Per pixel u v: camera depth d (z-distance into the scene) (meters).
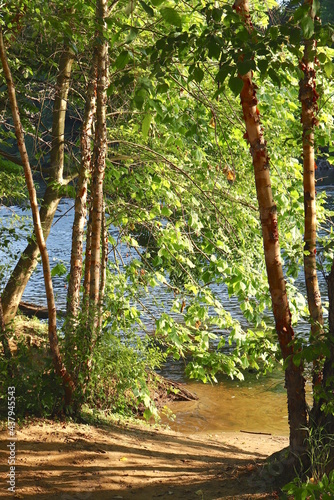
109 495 5.03
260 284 8.47
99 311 7.37
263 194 5.05
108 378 7.55
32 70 9.32
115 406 7.90
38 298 16.69
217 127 8.73
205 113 8.69
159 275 8.49
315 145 5.85
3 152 9.40
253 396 10.29
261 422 9.20
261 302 8.41
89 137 7.72
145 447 6.63
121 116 9.03
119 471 5.62
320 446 4.83
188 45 4.48
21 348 6.84
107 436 6.70
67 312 7.24
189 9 7.84
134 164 8.74
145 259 8.85
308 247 5.47
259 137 5.01
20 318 10.79
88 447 6.14
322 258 5.50
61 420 6.73
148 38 7.92
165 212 8.60
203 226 8.54
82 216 7.44
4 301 9.91
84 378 7.12
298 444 5.11
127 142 8.45
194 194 8.95
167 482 5.41
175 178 8.88
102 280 7.90
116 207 8.71
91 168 7.51
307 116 5.41
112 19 4.57
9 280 9.99
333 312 4.85
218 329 13.45
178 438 7.60
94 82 7.54
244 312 8.19
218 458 6.71
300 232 8.61
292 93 8.61
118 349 7.49
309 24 3.93
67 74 9.23
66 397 6.82
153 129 8.77
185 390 10.24
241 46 4.23
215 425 9.01
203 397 10.23
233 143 9.20
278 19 6.65
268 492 4.95
